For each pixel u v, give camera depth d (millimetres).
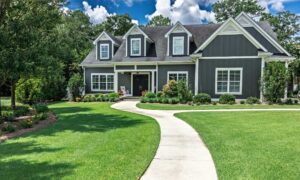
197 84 21906
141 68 25375
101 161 6105
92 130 10062
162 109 17047
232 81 21312
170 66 24656
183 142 8102
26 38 12305
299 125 10430
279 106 17844
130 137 8672
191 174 5344
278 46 23281
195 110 16203
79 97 25438
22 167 5750
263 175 5188
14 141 8445
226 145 7523
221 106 18219
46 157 6484
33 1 13805
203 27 26922
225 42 21281
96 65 27344
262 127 10117
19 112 14930
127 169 5566
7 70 11984
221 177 5141
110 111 16297
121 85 27484
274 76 19812
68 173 5332
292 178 5027
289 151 6789
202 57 21719
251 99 19953
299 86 36781
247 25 24000
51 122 12500
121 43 29172
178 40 24656
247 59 20922
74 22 43000
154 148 7293
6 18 13211
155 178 5145
